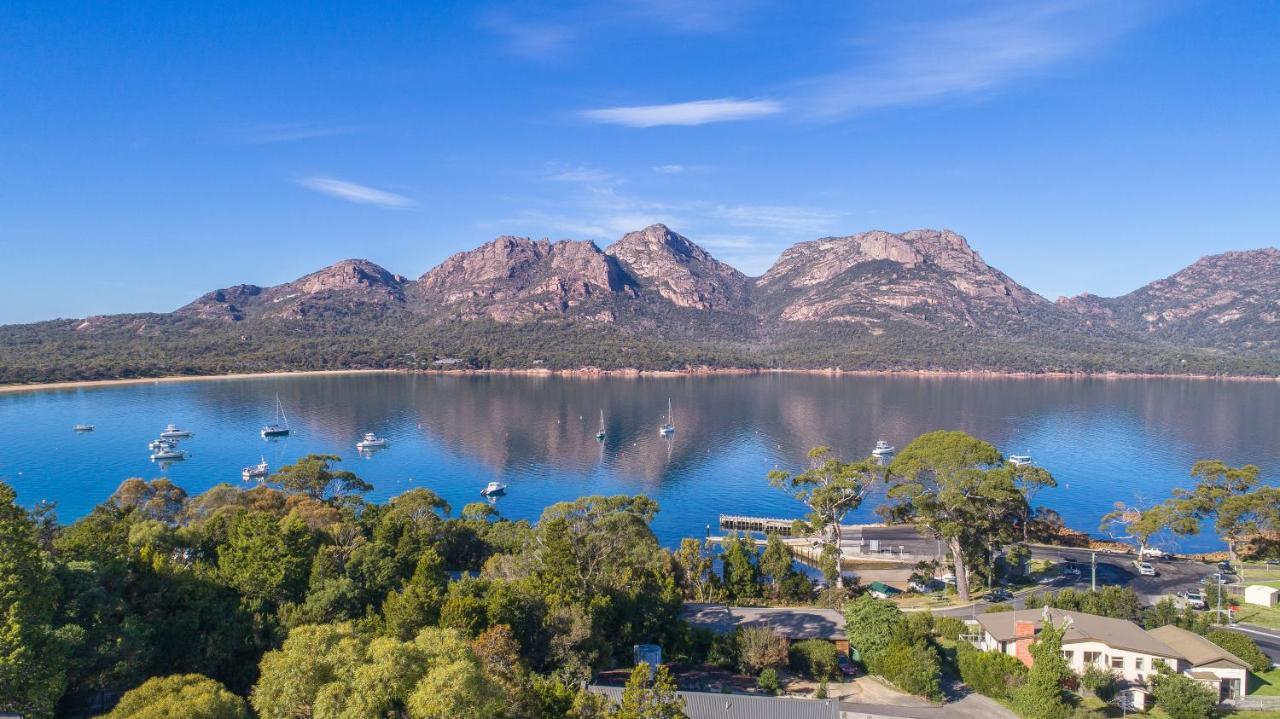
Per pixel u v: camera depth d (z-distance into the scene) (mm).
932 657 59188
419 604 53781
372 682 36031
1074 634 59031
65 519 138625
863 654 62781
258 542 61750
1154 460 194500
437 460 198375
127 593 54531
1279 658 62531
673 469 189000
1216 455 199125
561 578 62719
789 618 73188
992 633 63125
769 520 139875
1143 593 83562
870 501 154000
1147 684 55281
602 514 92312
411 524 83188
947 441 88688
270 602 59875
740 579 85625
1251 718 51562
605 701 42656
